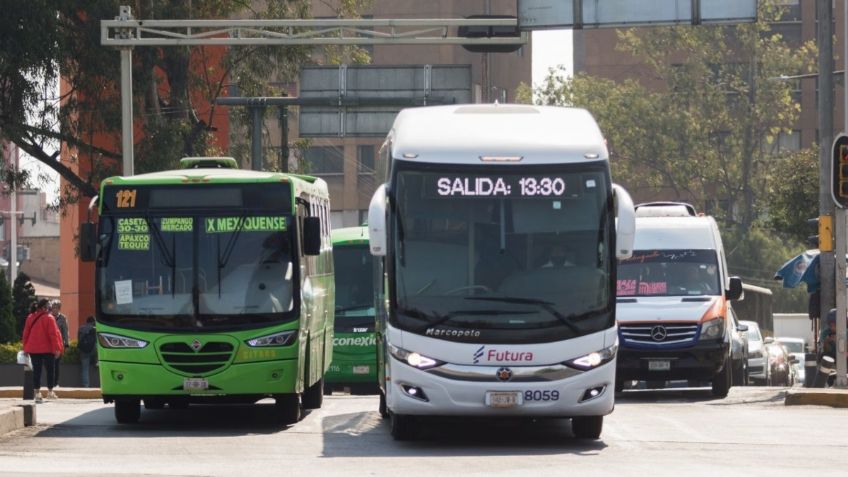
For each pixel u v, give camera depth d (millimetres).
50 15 42812
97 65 43625
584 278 18141
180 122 45406
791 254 95500
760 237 94938
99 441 19406
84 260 21297
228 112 50156
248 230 21578
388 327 18125
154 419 23438
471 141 18438
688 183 98875
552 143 18500
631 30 99812
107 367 21234
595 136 18766
